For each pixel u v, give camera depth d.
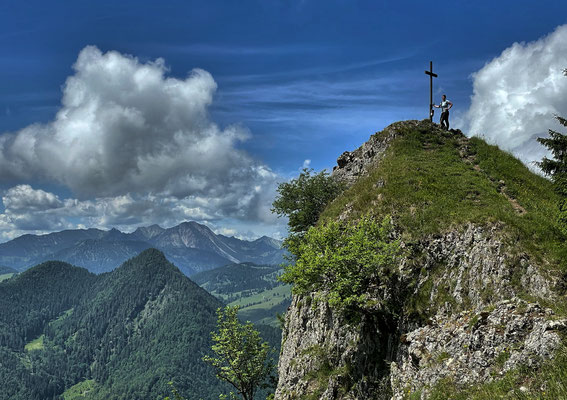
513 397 10.91
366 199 30.89
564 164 23.22
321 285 23.94
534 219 22.78
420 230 25.02
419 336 18.09
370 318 23.52
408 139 39.31
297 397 27.58
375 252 22.84
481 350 13.95
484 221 22.58
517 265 19.30
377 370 22.38
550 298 17.20
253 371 46.25
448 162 34.25
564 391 9.79
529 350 12.12
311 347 30.72
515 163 33.75
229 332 47.09
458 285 20.92
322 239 24.11
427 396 14.27
